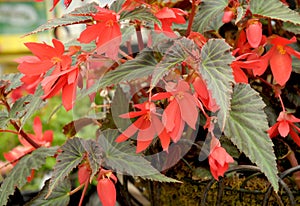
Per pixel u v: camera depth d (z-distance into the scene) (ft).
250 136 1.47
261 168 1.42
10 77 1.89
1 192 1.71
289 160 1.78
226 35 1.90
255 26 1.57
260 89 1.93
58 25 1.48
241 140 1.47
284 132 1.58
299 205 1.76
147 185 1.98
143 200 2.29
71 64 1.53
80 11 1.60
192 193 1.87
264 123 1.47
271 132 1.63
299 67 1.77
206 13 1.69
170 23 1.51
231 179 1.77
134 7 1.49
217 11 1.67
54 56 1.47
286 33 1.89
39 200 1.72
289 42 1.59
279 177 1.57
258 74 1.65
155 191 1.89
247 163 1.79
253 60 1.53
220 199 1.71
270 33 1.84
